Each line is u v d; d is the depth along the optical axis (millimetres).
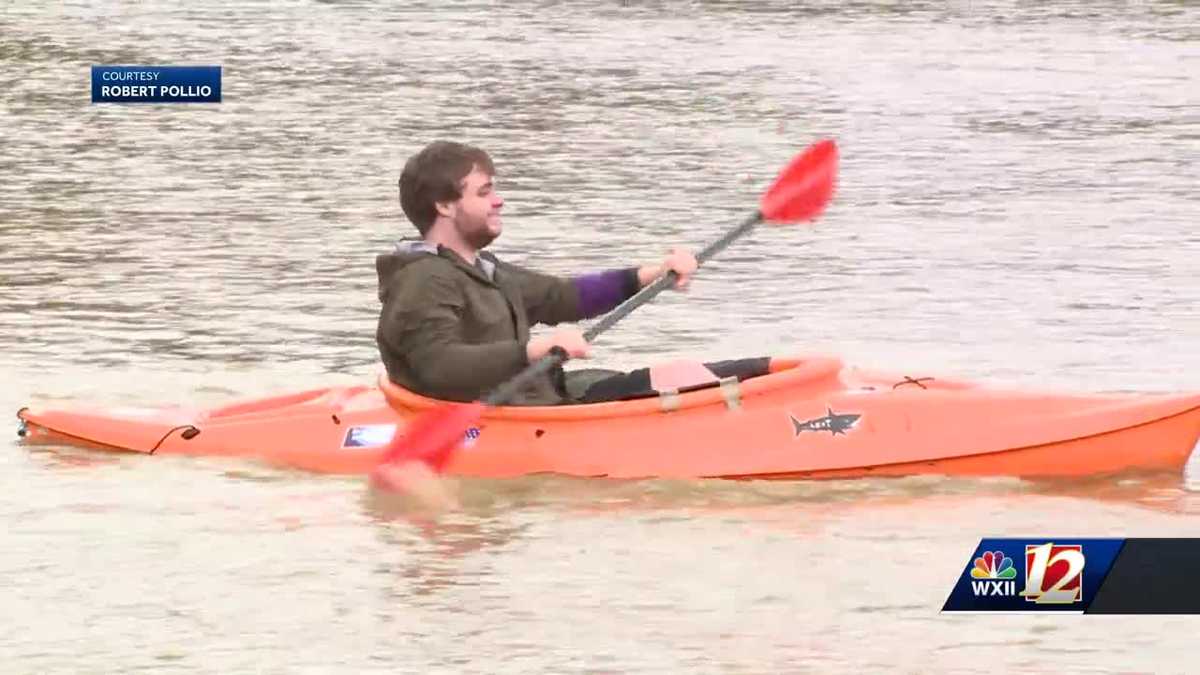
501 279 25109
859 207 46250
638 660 18906
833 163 26547
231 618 20047
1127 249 40969
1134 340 32812
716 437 24188
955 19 90938
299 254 41000
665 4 98438
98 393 29219
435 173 24328
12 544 22250
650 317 35094
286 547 22203
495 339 24547
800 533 22484
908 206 46375
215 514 23328
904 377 25250
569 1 99875
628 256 40281
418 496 23703
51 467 25188
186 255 40625
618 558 21734
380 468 23984
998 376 30391
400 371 24844
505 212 45250
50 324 34188
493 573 21312
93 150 54625
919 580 21000
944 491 23984
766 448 24141
